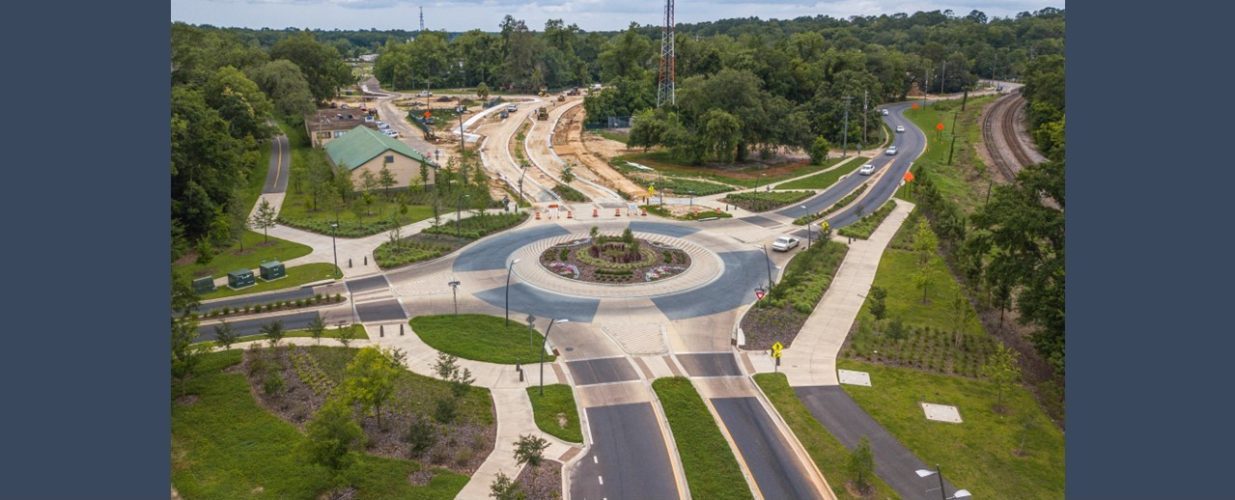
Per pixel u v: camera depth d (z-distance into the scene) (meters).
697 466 45.75
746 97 145.50
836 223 103.88
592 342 64.19
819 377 57.97
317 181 110.12
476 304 72.38
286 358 58.31
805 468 46.22
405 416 50.16
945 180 134.50
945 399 54.75
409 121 192.50
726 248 91.75
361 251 88.25
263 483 42.78
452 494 42.34
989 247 66.62
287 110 158.12
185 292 53.94
